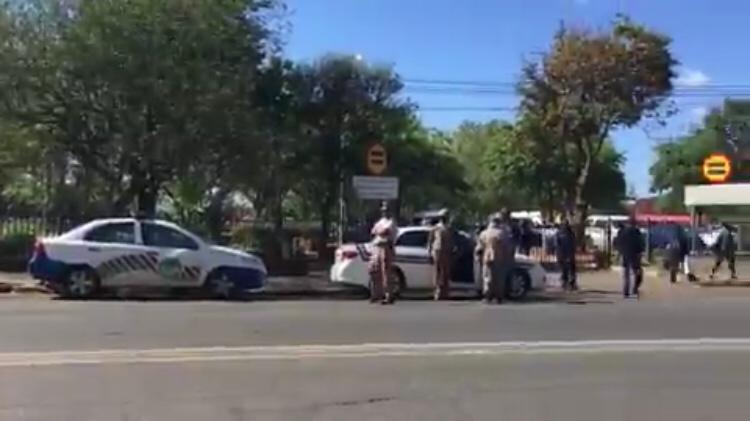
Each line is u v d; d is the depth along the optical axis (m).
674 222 44.28
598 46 41.81
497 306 20.48
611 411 9.38
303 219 48.47
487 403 9.68
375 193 26.03
